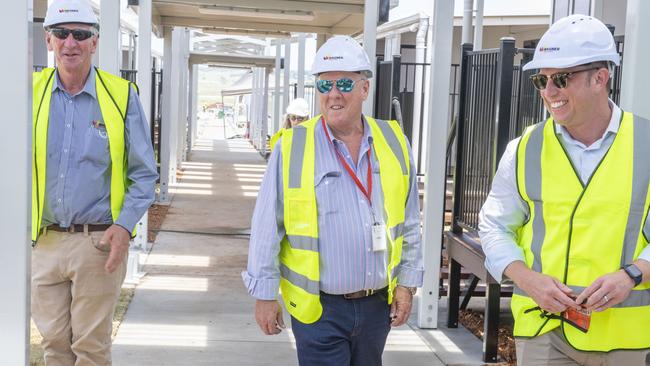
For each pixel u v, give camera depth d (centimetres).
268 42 2742
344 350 339
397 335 625
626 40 352
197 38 2648
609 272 279
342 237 330
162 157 1419
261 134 2883
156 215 1266
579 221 281
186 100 2306
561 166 287
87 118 392
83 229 393
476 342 611
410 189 358
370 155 342
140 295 739
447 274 719
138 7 842
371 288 337
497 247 300
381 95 834
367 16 700
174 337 609
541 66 273
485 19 1706
